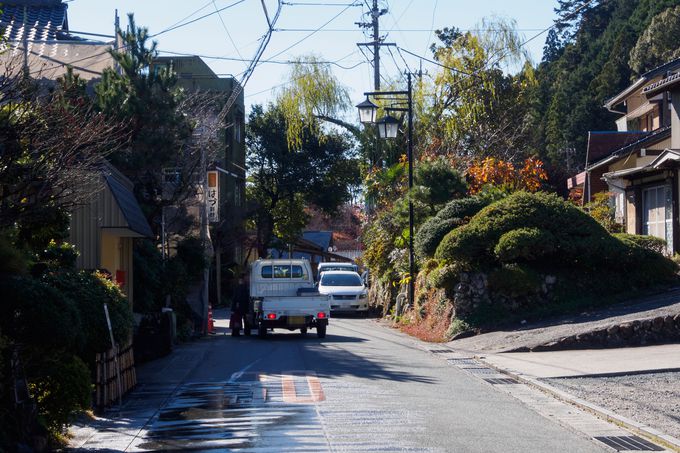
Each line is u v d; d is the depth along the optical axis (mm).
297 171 53406
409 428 10422
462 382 14633
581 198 40062
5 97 9828
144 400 13219
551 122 62938
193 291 31438
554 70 75125
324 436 9969
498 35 39312
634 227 28672
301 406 12086
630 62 54844
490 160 33219
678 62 30969
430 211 29188
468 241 22938
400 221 30906
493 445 9438
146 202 25391
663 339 18578
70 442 10047
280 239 55312
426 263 26656
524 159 39594
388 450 9180
